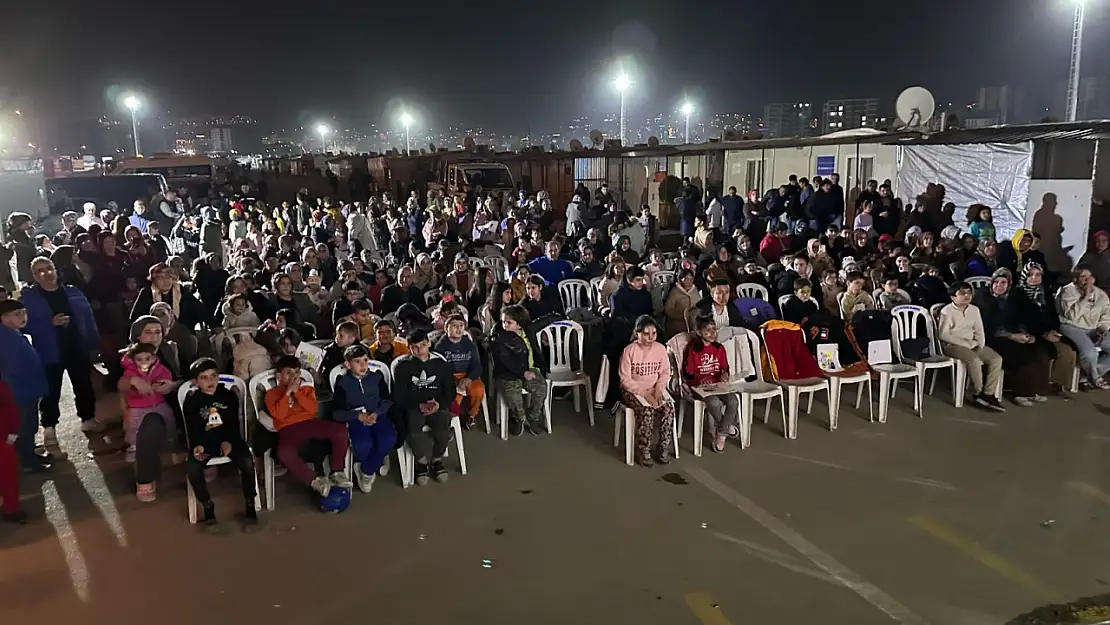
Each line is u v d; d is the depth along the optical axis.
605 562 4.08
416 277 8.52
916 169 12.48
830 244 10.00
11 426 4.53
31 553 4.21
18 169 13.78
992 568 4.00
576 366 6.58
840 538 4.32
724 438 5.61
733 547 4.23
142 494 4.84
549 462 5.47
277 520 4.60
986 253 8.52
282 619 3.60
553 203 21.53
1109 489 4.92
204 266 8.59
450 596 3.78
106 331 8.09
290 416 4.75
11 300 5.12
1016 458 5.44
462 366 5.96
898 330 6.57
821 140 14.47
